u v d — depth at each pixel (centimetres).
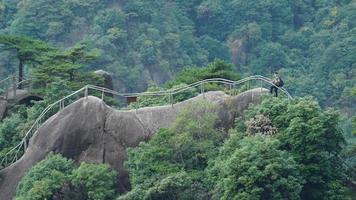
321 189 6950
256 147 6681
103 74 9900
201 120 7300
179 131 7275
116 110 7519
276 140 6750
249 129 7144
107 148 7394
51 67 9475
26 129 7988
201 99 7519
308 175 6919
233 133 7094
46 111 7756
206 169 7006
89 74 9569
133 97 9181
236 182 6606
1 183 7519
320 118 6994
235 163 6644
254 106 7344
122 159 7350
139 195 6894
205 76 9481
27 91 9281
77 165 7375
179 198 6875
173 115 7519
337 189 6919
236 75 9538
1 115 8769
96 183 7038
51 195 7044
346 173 7194
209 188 6894
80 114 7506
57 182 7056
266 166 6575
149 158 7100
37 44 10150
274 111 7212
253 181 6556
